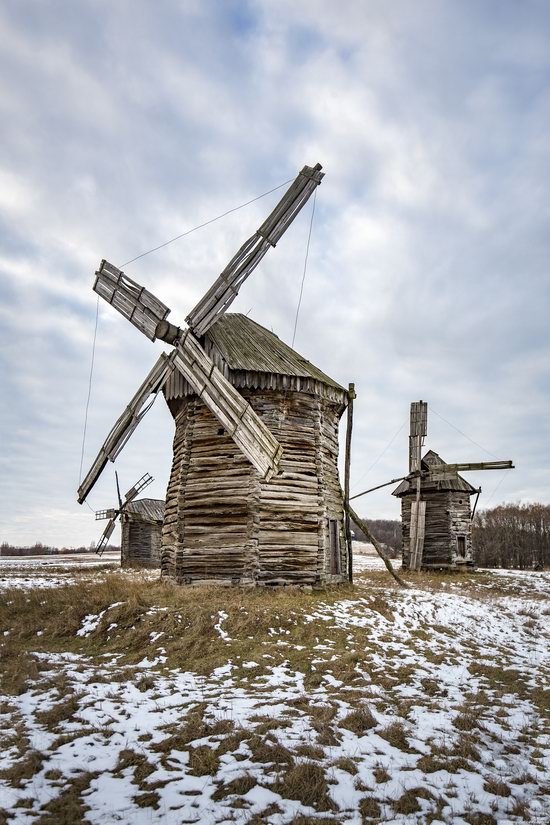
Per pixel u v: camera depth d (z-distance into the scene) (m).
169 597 17.48
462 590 28.28
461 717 9.53
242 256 20.22
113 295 21.89
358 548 94.06
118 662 13.01
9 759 7.27
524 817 6.30
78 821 5.75
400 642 15.23
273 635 14.69
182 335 20.44
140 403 20.89
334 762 7.50
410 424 40.16
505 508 115.88
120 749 7.75
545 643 17.75
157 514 54.56
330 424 23.42
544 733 9.28
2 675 11.52
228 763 7.34
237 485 20.11
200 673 12.26
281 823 5.93
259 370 20.42
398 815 6.23
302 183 20.42
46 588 19.56
